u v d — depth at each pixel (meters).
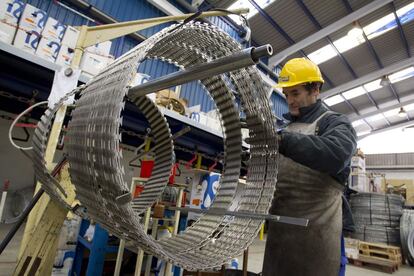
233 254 0.64
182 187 1.83
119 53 4.07
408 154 10.17
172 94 2.88
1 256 2.00
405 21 5.89
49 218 0.99
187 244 0.73
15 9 1.91
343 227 1.24
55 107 0.82
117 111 0.47
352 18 5.48
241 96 0.88
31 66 2.04
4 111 3.08
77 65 1.34
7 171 3.30
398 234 4.61
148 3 4.49
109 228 0.58
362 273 3.55
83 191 0.59
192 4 4.96
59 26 2.05
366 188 5.66
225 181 0.97
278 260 1.03
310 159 0.76
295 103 1.13
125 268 2.04
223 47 0.73
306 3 5.38
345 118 0.96
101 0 3.98
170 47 0.76
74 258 1.81
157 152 1.13
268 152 0.85
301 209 0.98
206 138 3.53
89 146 0.52
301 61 1.13
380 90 8.40
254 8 5.41
